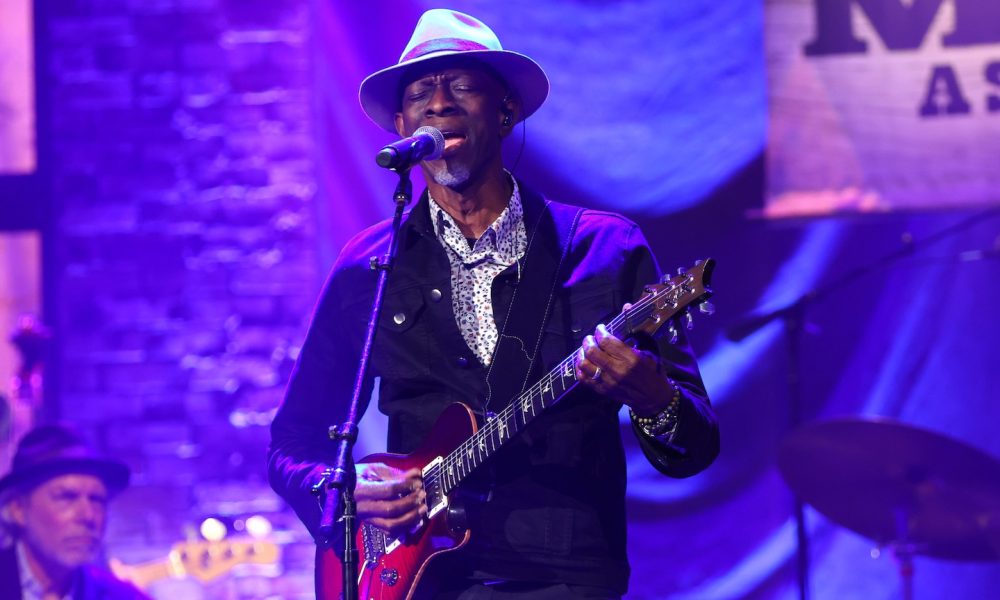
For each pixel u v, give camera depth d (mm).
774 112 18328
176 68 20688
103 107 20703
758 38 19203
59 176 20594
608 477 8289
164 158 20562
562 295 8570
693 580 19078
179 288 20359
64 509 15703
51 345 20266
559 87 19500
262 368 20109
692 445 7742
